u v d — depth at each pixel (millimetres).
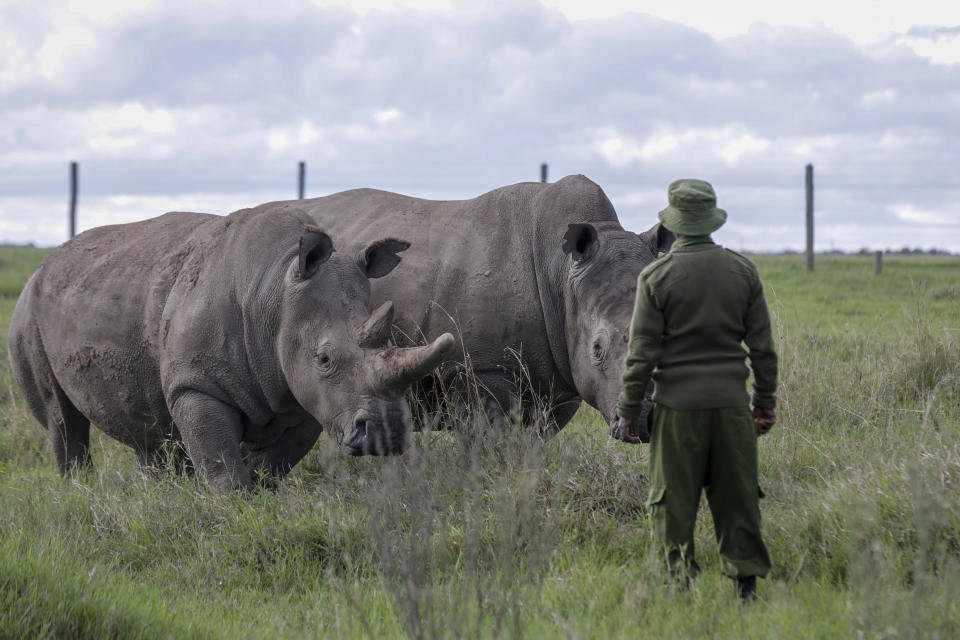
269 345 15938
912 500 11938
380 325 14344
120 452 21312
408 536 12766
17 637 9320
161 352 17016
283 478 17500
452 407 16938
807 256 75188
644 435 13523
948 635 8586
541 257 16641
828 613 9523
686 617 9531
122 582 11656
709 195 10859
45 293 19516
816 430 17500
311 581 12656
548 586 10922
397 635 9758
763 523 12867
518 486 13109
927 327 22062
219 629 10469
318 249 15297
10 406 25281
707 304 10578
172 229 19016
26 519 14398
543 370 16797
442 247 17609
